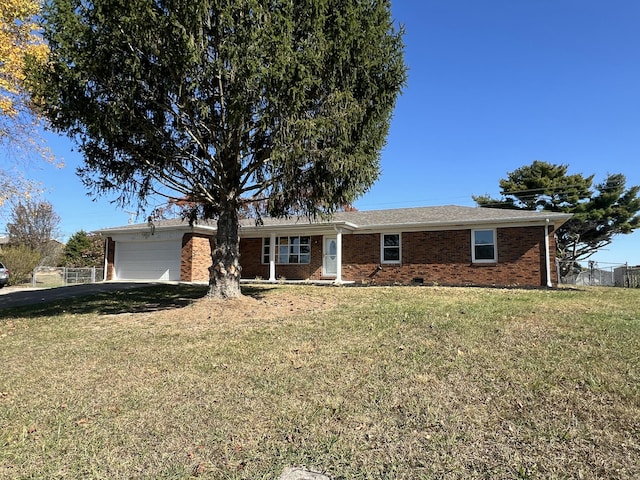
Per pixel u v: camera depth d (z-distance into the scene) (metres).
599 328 6.30
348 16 7.75
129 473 3.15
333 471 3.03
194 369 5.40
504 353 5.25
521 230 16.39
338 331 6.83
